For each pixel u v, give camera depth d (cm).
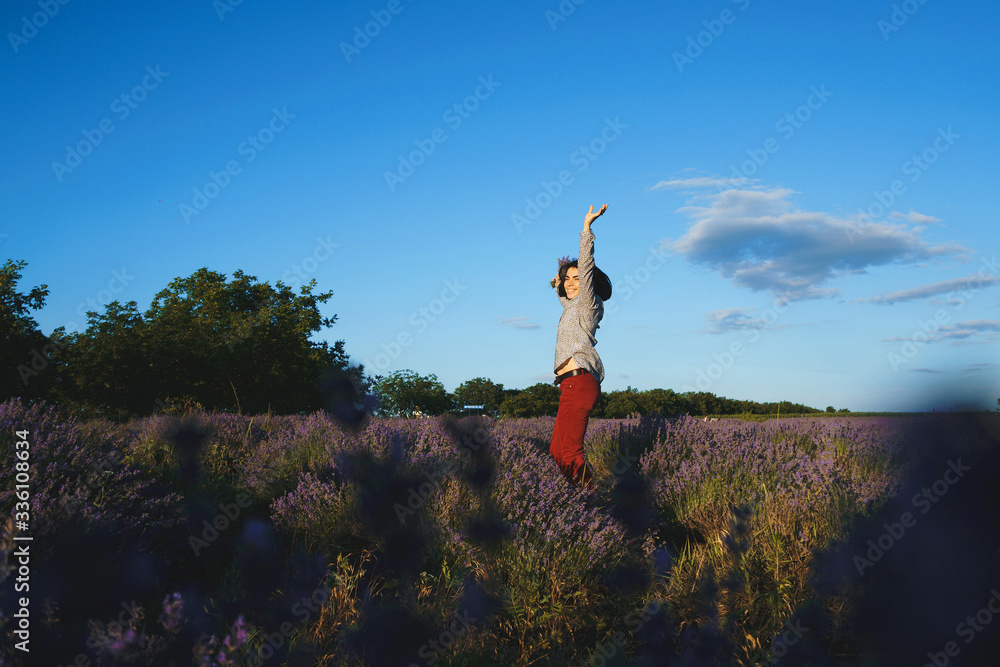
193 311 2716
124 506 285
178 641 190
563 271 468
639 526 348
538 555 274
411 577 277
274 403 2450
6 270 2320
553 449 413
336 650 212
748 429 610
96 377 2067
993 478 259
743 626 235
